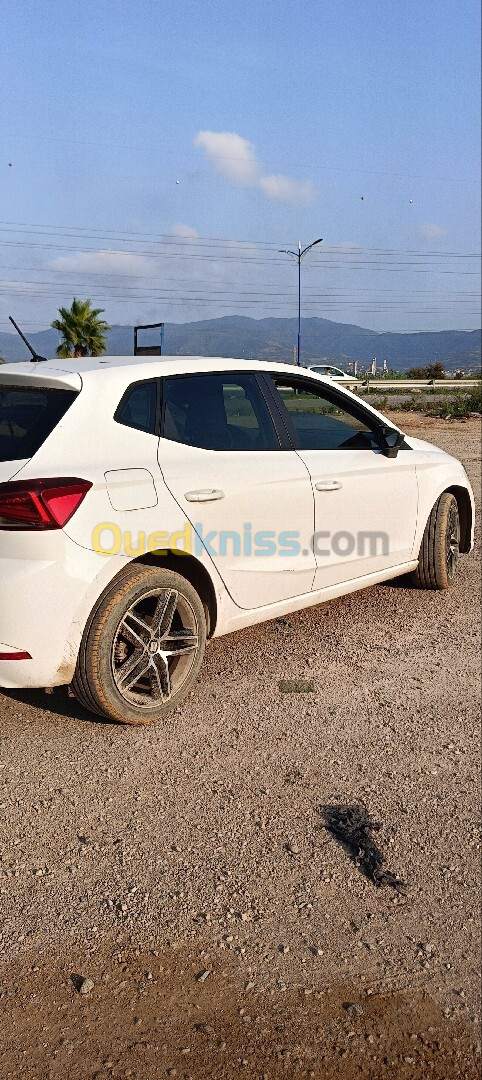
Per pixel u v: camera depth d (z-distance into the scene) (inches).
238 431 165.5
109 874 106.7
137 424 145.9
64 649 132.5
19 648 128.7
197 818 119.7
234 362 170.6
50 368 149.3
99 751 138.3
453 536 235.1
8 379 145.5
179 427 153.3
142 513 139.1
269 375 176.9
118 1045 80.7
